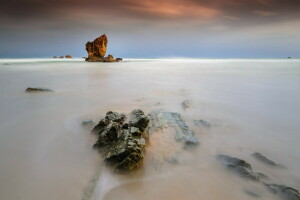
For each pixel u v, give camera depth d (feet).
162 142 21.33
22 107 36.78
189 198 14.52
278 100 43.45
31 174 16.83
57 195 14.57
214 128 27.14
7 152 20.33
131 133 20.71
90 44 220.84
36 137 23.95
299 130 27.17
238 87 59.57
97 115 32.07
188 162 18.79
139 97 45.14
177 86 60.85
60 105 38.19
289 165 19.06
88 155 20.01
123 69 127.44
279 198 14.39
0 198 14.16
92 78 79.41
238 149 21.77
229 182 16.16
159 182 16.11
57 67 136.87
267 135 25.49
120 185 15.71
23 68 125.18
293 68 137.49
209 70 124.06
